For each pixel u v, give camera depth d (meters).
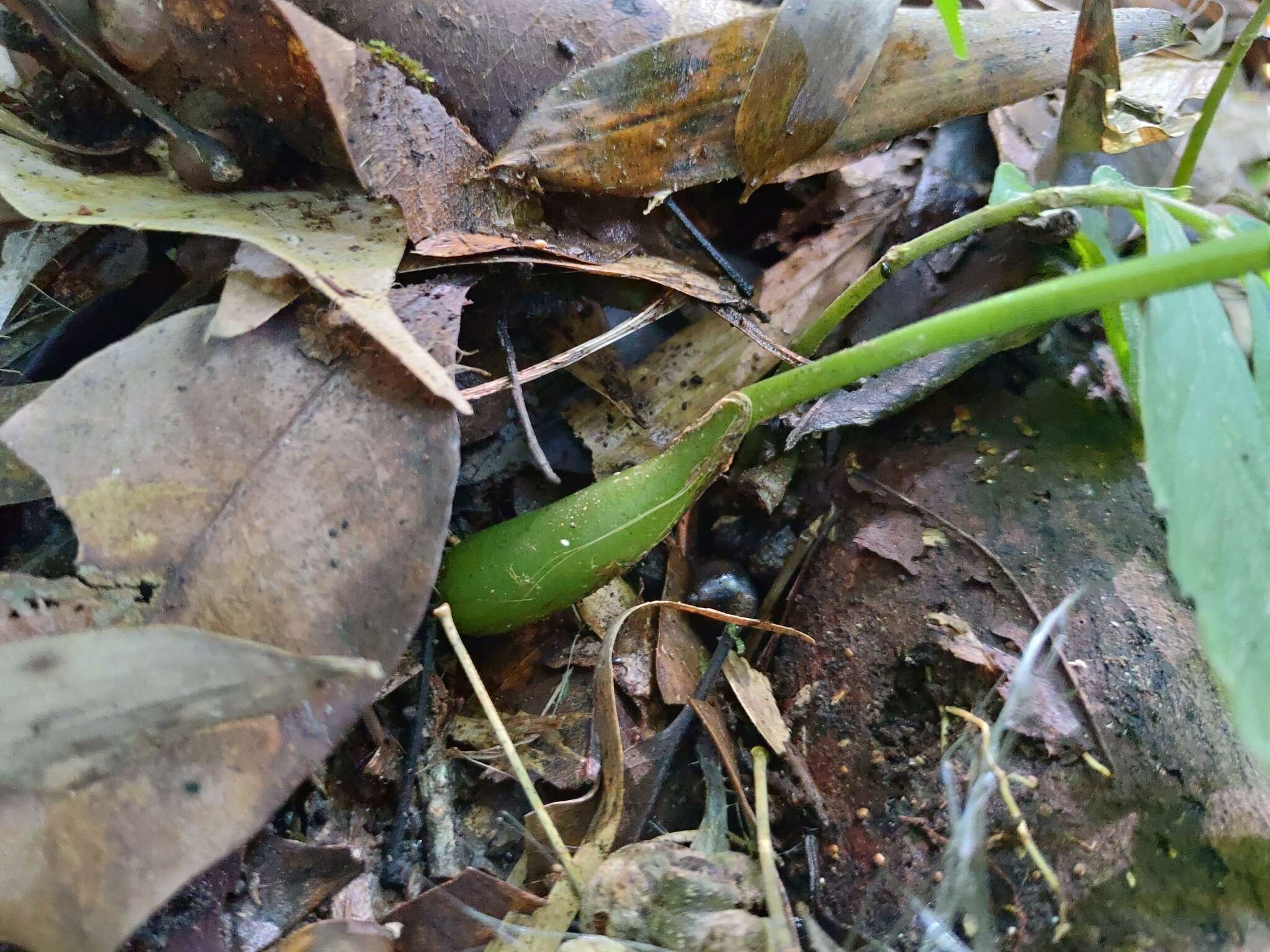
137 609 0.12
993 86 0.17
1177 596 0.15
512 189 0.16
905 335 0.14
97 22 0.14
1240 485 0.12
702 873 0.14
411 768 0.16
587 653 0.17
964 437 0.17
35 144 0.15
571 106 0.16
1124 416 0.17
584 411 0.19
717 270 0.18
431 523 0.13
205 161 0.15
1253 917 0.13
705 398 0.19
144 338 0.13
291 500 0.13
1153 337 0.12
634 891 0.14
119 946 0.11
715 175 0.17
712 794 0.15
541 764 0.16
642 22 0.16
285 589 0.12
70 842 0.11
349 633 0.13
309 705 0.12
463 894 0.14
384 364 0.13
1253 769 0.14
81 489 0.12
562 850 0.14
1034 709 0.14
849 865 0.15
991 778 0.14
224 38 0.14
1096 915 0.13
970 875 0.14
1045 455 0.17
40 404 0.12
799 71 0.16
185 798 0.11
